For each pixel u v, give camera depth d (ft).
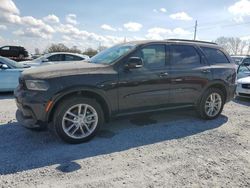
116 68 15.26
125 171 11.37
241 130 17.52
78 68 14.65
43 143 14.21
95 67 14.96
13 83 29.07
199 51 19.03
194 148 14.15
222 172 11.51
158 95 16.72
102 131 16.43
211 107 19.65
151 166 11.90
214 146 14.52
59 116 13.74
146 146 14.23
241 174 11.37
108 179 10.68
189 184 10.45
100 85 14.48
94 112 14.73
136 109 16.12
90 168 11.55
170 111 17.79
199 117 19.75
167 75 16.87
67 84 13.65
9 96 28.66
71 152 13.15
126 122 18.42
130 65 15.23
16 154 12.73
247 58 38.06
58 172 11.12
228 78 19.92
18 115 14.99
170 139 15.39
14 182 10.24
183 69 17.67
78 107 14.28
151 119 19.36
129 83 15.44
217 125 18.51
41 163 11.87
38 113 13.41
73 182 10.38
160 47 17.11
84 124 14.53
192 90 18.25
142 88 15.97
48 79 13.44
